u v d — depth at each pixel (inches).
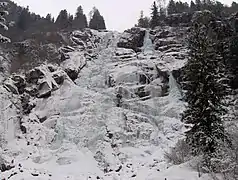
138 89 1282.0
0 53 1464.1
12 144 876.6
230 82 1131.3
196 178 553.6
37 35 1974.7
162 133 1041.5
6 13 798.5
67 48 1716.3
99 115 1049.5
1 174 699.4
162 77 1378.0
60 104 1087.6
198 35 673.0
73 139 926.4
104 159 842.8
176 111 1162.0
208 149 597.9
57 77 1236.5
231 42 1217.4
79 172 752.3
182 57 1523.1
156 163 794.8
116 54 1688.0
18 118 996.6
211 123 613.0
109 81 1359.5
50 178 686.5
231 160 525.3
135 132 1000.9
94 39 2030.0
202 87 620.1
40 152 864.9
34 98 1120.2
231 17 1796.3
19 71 1306.6
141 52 1761.8
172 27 1989.4
